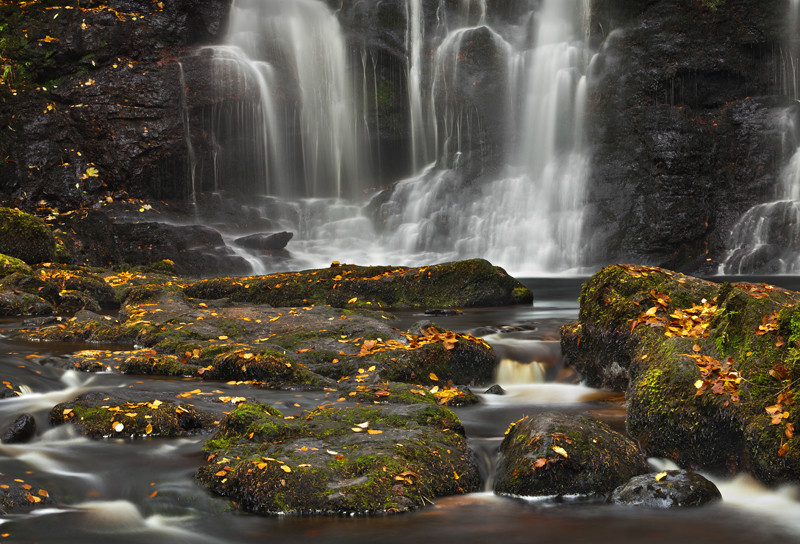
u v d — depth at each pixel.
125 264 19.83
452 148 28.94
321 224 27.00
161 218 23.33
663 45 26.81
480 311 13.48
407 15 29.52
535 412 7.10
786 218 24.39
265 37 27.39
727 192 25.88
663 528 4.72
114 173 23.41
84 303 13.09
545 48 28.55
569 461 5.27
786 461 5.20
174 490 5.16
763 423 5.39
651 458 6.05
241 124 25.92
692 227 24.92
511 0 29.88
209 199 25.16
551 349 9.02
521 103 28.75
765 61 26.95
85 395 6.69
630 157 26.12
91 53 23.72
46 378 7.57
